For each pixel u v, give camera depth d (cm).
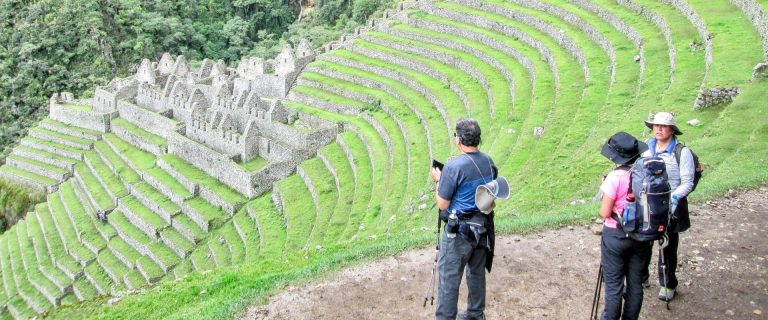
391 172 4184
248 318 1516
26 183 7119
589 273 1534
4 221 7144
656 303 1363
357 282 1614
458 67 5603
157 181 5778
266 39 12738
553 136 3375
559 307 1396
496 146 3641
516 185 2909
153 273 4738
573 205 2317
